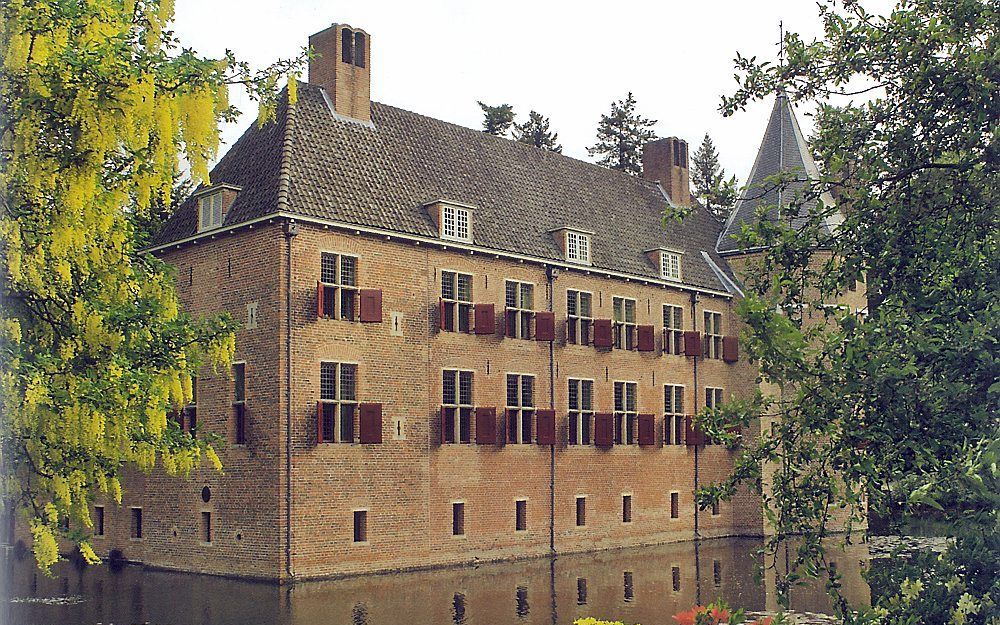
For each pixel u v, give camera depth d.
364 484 24.34
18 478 11.30
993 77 6.48
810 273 7.26
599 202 34.28
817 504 6.57
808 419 6.48
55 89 9.94
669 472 33.22
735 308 6.79
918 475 5.98
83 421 10.86
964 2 6.67
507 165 31.92
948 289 6.41
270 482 23.06
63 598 19.92
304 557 23.02
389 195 26.53
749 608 18.02
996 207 6.48
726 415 7.03
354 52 28.16
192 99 11.02
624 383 31.84
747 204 37.62
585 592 20.88
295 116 26.16
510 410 28.33
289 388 23.19
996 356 5.93
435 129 30.42
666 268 33.66
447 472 26.31
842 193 7.24
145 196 11.43
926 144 6.90
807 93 7.45
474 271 27.62
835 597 6.65
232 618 17.48
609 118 60.56
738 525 35.28
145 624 16.83
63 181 10.30
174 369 12.74
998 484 5.48
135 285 12.91
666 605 18.97
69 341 11.70
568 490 29.67
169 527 25.77
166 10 11.75
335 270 24.45
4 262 10.29
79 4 10.59
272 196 24.08
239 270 24.53
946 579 6.33
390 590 21.27
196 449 13.38
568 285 30.30
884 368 6.14
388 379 25.17
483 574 24.20
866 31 7.09
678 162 38.66
